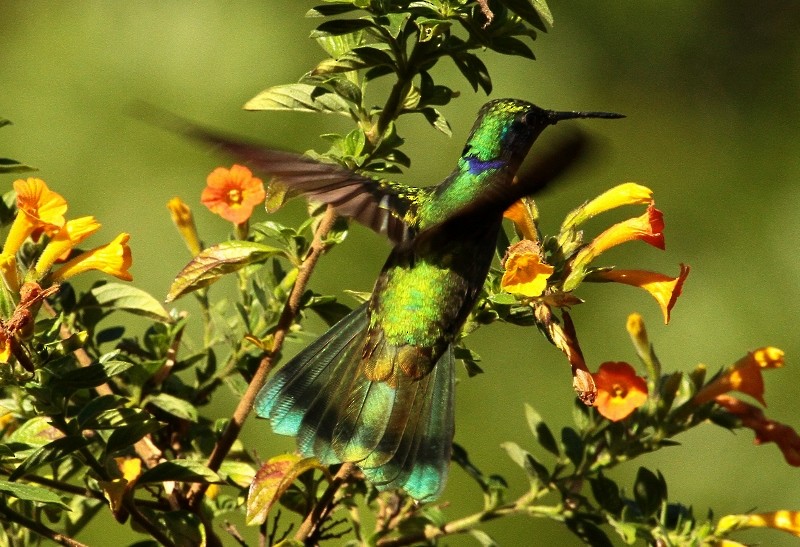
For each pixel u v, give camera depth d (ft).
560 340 22.50
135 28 51.88
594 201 23.31
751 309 52.24
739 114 57.67
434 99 23.93
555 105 54.65
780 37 59.16
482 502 46.24
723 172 56.49
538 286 21.66
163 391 25.75
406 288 24.02
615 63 57.00
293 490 25.25
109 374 21.03
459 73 50.78
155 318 25.03
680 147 56.90
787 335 51.57
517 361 49.32
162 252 47.37
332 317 25.93
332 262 47.75
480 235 24.02
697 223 54.90
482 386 48.88
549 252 23.16
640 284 23.12
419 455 22.91
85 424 21.48
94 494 22.85
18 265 22.82
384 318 23.98
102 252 22.06
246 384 26.43
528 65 54.03
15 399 22.57
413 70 23.54
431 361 23.82
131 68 51.13
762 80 58.29
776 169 56.70
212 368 26.43
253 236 25.93
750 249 54.34
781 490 47.75
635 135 56.80
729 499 47.67
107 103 50.67
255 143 18.79
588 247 22.90
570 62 55.93
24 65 51.75
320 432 23.06
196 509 23.58
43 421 21.72
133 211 48.39
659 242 22.71
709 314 51.93
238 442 26.02
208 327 26.66
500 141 24.40
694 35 57.88
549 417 48.55
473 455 47.65
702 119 57.47
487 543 25.94
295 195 22.66
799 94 58.13
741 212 55.47
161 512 22.98
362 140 23.67
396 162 24.34
